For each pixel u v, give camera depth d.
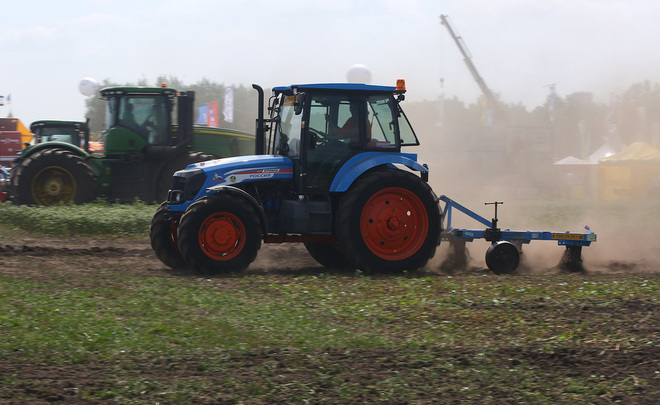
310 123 26.64
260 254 32.97
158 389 12.86
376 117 27.53
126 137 46.97
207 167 26.52
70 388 12.79
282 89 28.44
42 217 39.47
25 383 12.92
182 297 20.67
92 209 41.84
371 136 27.41
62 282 22.86
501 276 25.70
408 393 12.88
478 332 17.23
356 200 26.58
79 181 46.31
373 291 22.34
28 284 22.14
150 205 46.41
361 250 26.56
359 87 26.97
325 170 26.77
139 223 38.97
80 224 38.19
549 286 23.14
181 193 26.81
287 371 13.97
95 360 14.42
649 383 13.50
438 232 27.52
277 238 27.34
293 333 16.66
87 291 21.23
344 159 26.95
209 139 49.91
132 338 15.83
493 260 26.88
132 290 21.55
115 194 47.41
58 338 15.63
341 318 18.47
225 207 25.58
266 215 27.19
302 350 15.28
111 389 12.79
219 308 19.19
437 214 27.52
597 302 20.23
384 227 27.06
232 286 22.92
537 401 12.62
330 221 27.02
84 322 17.05
